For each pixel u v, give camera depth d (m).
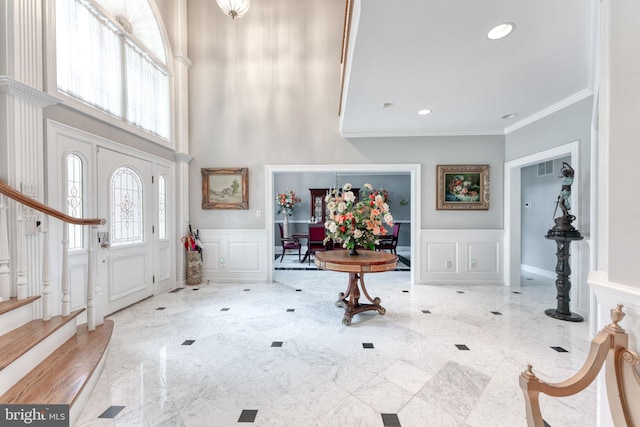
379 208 3.01
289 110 4.44
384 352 2.28
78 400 1.55
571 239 2.89
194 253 4.31
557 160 4.71
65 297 2.14
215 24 4.43
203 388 1.81
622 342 0.82
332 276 4.94
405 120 3.83
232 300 3.59
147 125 3.70
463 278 4.38
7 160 2.08
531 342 2.45
